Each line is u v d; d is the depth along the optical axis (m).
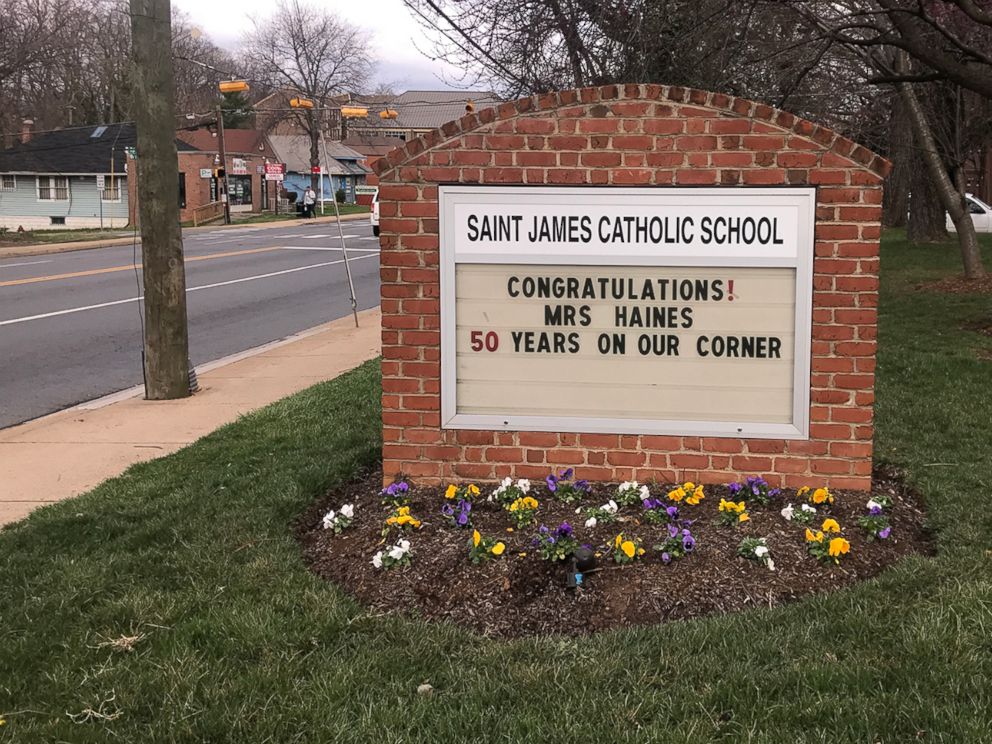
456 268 4.98
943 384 7.81
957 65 9.10
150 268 8.78
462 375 5.06
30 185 53.47
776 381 4.82
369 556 4.35
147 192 8.69
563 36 9.83
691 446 4.92
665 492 4.88
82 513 5.29
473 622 3.77
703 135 4.70
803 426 4.79
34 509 5.60
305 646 3.54
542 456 5.05
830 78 11.82
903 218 32.44
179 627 3.71
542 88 10.04
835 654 3.29
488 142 4.87
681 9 9.18
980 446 5.89
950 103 15.35
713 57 9.39
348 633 3.64
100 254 29.02
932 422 6.56
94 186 52.84
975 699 2.93
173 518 5.11
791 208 4.68
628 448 4.98
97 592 4.12
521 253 4.92
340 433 6.70
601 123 4.78
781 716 2.92
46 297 16.95
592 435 5.00
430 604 3.91
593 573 4.03
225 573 4.27
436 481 5.14
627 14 9.25
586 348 4.95
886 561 4.18
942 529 4.45
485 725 2.96
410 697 3.16
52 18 50.25
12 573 4.43
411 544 4.37
